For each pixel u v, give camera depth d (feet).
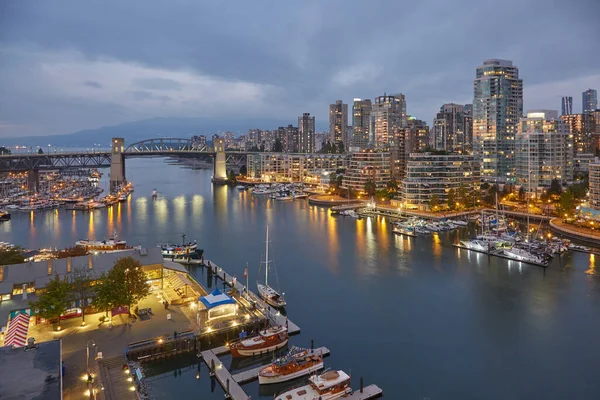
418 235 578.25
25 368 154.81
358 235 580.71
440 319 304.09
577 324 295.89
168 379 229.86
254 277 393.50
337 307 324.19
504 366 244.22
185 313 283.59
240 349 244.83
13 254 345.10
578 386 225.56
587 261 445.37
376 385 223.30
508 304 330.75
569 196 632.79
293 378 225.35
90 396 191.31
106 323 264.72
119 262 277.44
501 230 582.76
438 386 224.33
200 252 455.63
